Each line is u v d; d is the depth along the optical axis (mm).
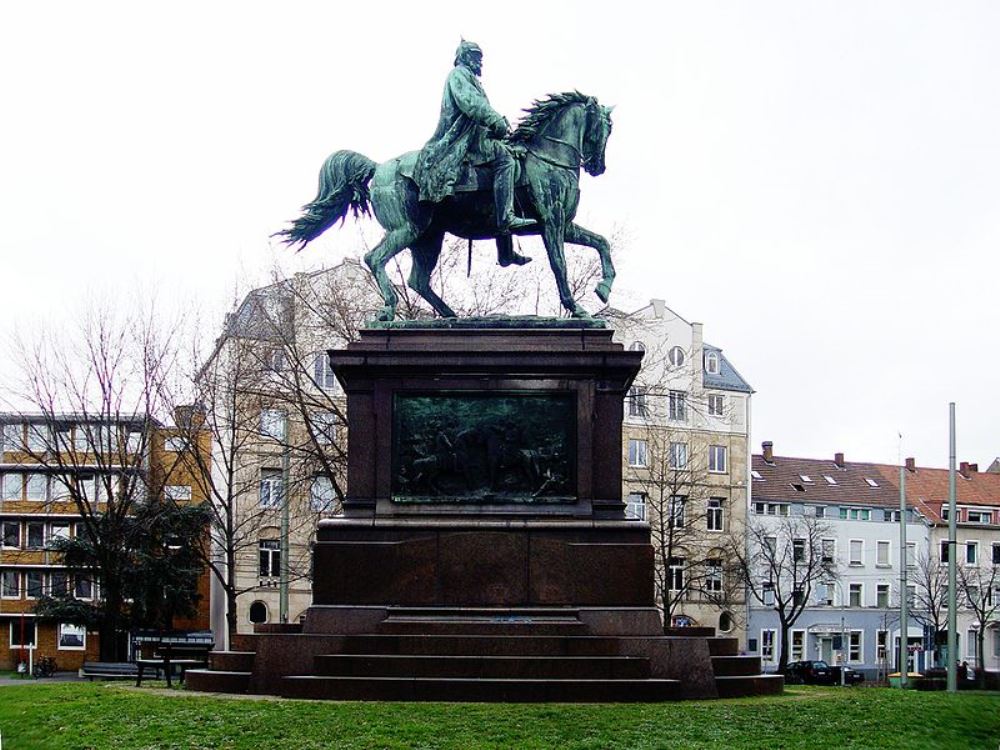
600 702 16219
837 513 86438
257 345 43750
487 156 19891
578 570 18266
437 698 16234
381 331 19328
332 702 15742
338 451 36688
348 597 18203
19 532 67312
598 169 21031
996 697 18656
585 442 18844
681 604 74688
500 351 18875
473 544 18297
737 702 16594
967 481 96500
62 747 13820
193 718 14750
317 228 21078
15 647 67188
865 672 84812
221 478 59250
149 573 53812
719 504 76312
